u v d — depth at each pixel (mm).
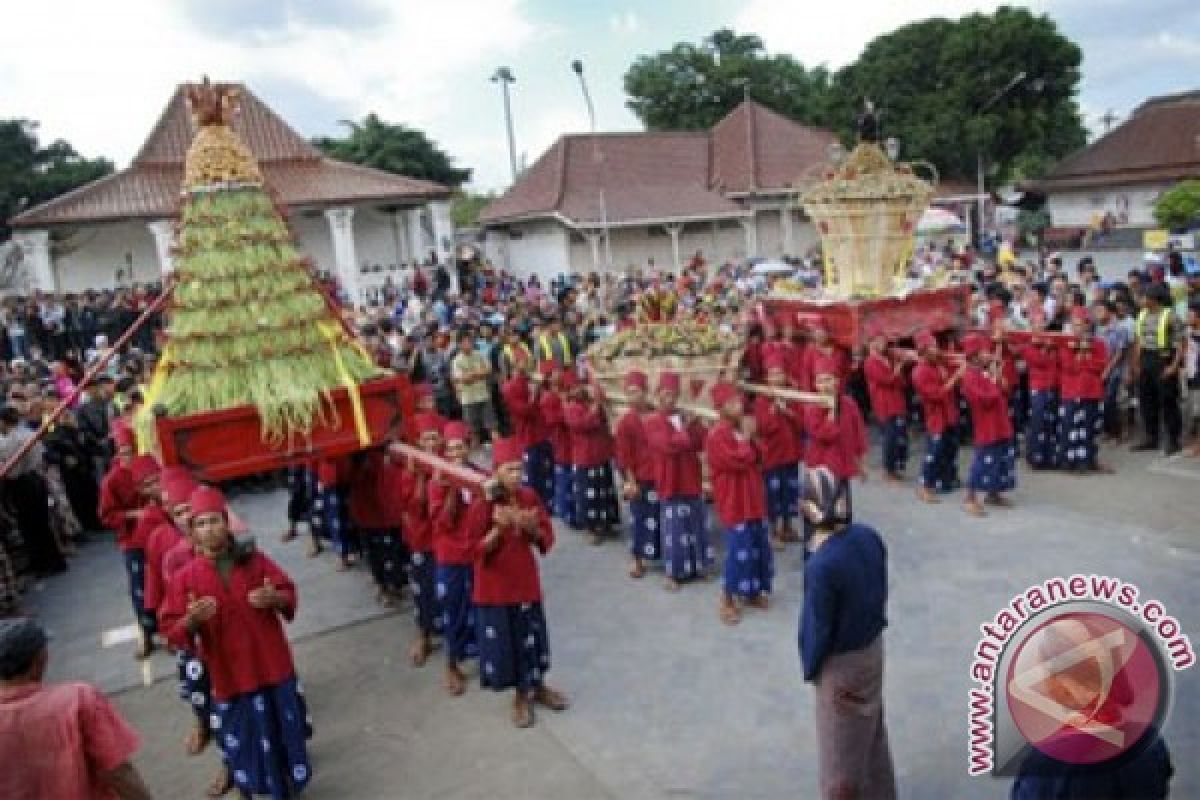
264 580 5688
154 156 29047
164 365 7156
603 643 7574
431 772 6035
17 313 22219
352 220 31500
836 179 12094
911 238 12102
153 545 6715
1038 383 10812
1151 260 17078
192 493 5789
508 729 6457
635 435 8797
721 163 35156
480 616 6367
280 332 7016
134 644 8586
